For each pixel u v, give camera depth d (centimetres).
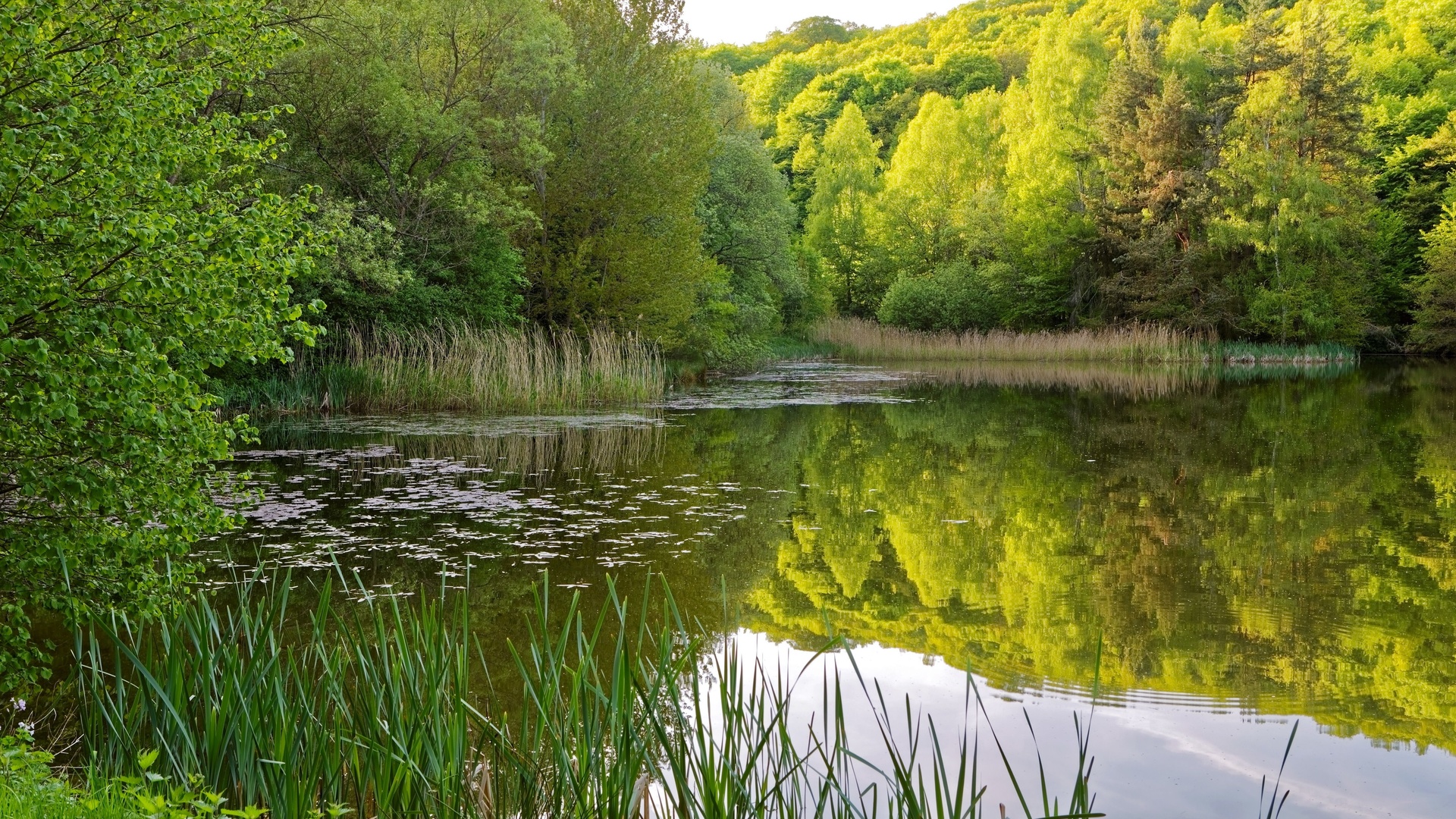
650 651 585
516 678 536
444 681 398
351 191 1988
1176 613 673
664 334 2534
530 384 1942
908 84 7319
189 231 444
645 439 1534
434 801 355
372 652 560
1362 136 4178
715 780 347
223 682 376
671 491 1095
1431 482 1174
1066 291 4597
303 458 1295
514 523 906
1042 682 547
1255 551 841
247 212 476
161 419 413
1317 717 500
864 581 757
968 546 867
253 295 450
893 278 5269
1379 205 4238
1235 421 1856
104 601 450
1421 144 4191
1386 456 1391
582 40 2455
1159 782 429
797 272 4028
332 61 1830
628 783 348
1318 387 2719
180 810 280
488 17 2161
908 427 1762
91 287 425
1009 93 5231
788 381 2975
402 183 2052
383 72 1891
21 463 421
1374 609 677
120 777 299
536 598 383
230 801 361
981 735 476
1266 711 506
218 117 516
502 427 1631
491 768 413
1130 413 2023
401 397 1862
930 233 5328
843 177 5453
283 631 596
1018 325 4716
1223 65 4138
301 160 1880
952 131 5606
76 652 421
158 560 487
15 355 400
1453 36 4922
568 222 2477
